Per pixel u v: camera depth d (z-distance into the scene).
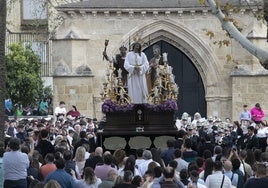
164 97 48.81
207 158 35.22
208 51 74.81
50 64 84.06
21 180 33.91
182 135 46.09
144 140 48.31
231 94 74.50
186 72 75.69
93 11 74.06
